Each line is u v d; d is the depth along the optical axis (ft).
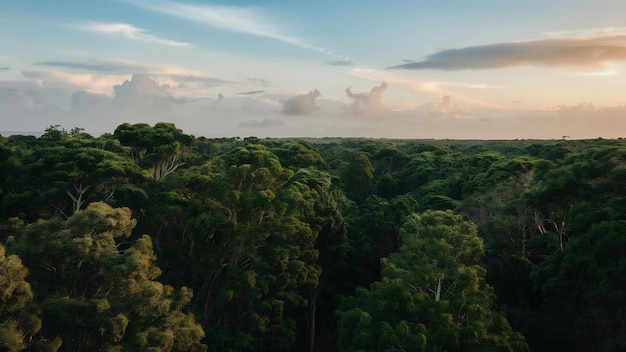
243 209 111.65
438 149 321.11
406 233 84.99
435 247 76.64
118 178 111.75
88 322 65.26
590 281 84.12
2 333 51.90
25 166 106.42
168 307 74.69
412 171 259.60
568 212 94.27
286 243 123.03
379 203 173.17
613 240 74.13
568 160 118.83
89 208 72.08
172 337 72.49
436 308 73.00
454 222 82.79
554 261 91.91
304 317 150.92
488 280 108.78
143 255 73.20
